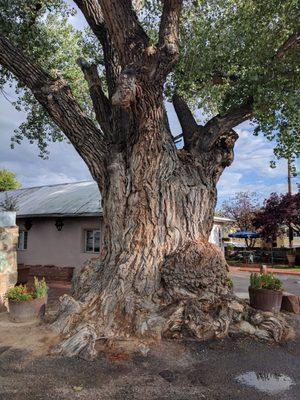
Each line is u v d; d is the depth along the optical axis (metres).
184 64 7.71
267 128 7.17
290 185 23.00
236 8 7.68
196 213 6.60
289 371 4.55
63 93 6.70
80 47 10.55
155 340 5.19
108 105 7.36
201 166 6.92
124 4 5.79
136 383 4.10
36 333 5.53
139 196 6.33
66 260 14.11
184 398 3.79
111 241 6.47
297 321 6.86
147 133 6.11
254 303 7.12
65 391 3.89
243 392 3.95
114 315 5.53
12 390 3.91
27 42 9.24
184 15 7.84
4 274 7.58
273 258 23.97
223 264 6.33
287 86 6.43
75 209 13.62
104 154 6.76
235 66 7.40
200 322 5.45
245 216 30.16
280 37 7.10
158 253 6.18
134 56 5.73
